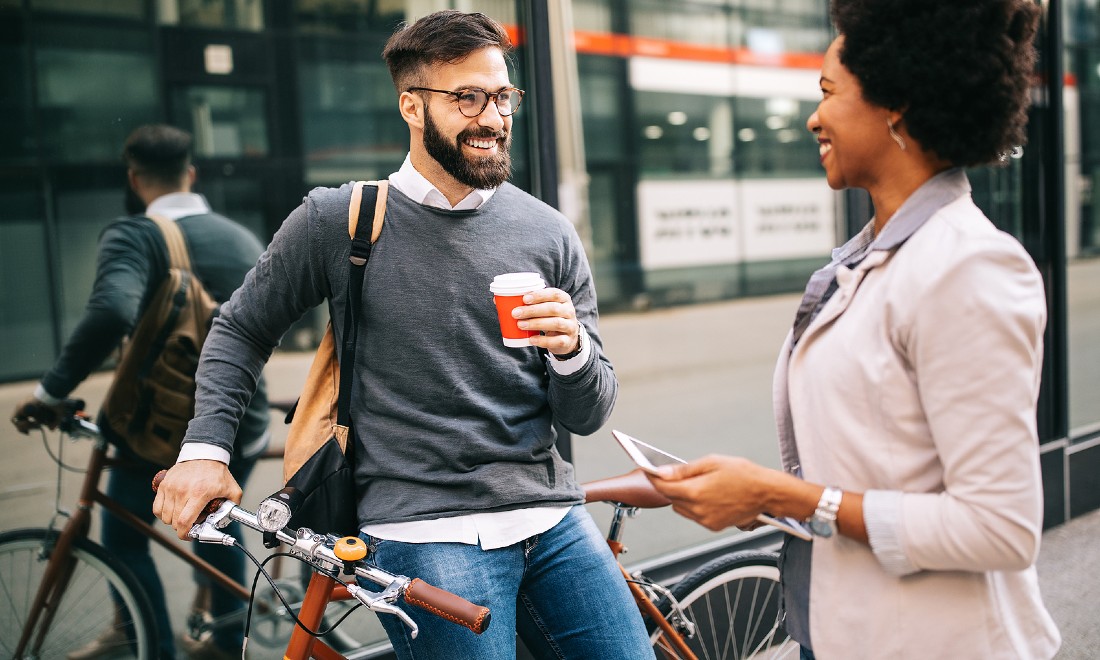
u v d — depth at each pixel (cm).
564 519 167
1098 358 444
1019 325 99
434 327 156
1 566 225
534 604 166
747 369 454
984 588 111
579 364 156
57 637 231
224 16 250
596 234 469
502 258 162
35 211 224
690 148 487
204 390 161
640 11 465
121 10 234
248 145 255
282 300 164
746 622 244
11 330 221
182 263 243
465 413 157
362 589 136
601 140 462
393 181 163
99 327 232
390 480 155
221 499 151
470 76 154
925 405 104
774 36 496
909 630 111
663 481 116
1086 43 433
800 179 519
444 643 150
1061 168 381
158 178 240
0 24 219
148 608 240
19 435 223
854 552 115
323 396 161
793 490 111
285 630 260
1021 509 99
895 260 110
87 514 232
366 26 276
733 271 505
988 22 103
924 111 106
